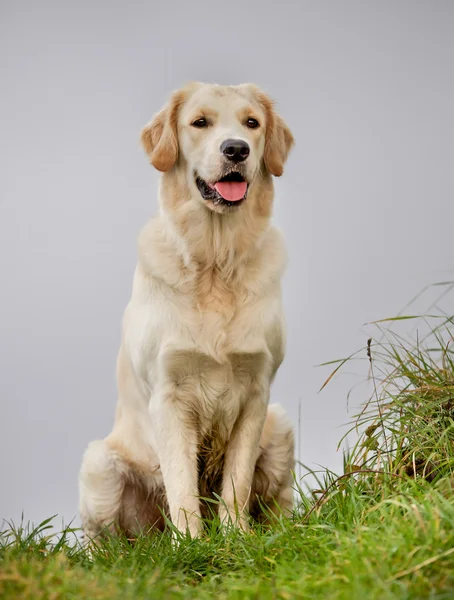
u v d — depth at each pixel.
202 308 7.16
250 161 7.03
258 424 7.37
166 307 7.16
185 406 7.28
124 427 8.03
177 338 7.08
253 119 7.49
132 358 7.53
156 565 5.30
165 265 7.21
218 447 7.45
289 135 8.02
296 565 4.76
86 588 4.23
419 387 6.72
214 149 7.01
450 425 6.32
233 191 7.00
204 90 7.50
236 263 7.20
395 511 5.07
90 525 7.98
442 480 5.42
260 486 7.98
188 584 5.19
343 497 5.79
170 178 7.54
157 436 7.30
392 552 4.32
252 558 5.23
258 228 7.38
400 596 3.82
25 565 4.55
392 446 6.45
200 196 7.21
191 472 7.22
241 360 7.14
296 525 5.39
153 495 8.01
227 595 4.41
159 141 7.52
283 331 7.46
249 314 7.16
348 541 4.65
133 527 8.08
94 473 7.90
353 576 4.13
